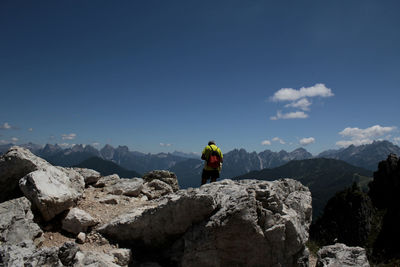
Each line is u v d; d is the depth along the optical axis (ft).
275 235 34.12
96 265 27.73
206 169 51.85
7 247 26.25
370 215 140.67
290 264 36.06
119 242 37.04
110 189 56.80
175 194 42.65
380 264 88.63
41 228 35.63
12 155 40.47
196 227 34.99
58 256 27.35
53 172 43.70
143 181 66.13
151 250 37.29
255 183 41.88
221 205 35.88
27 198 36.68
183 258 33.73
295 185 48.44
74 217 36.83
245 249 33.68
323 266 38.17
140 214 37.76
